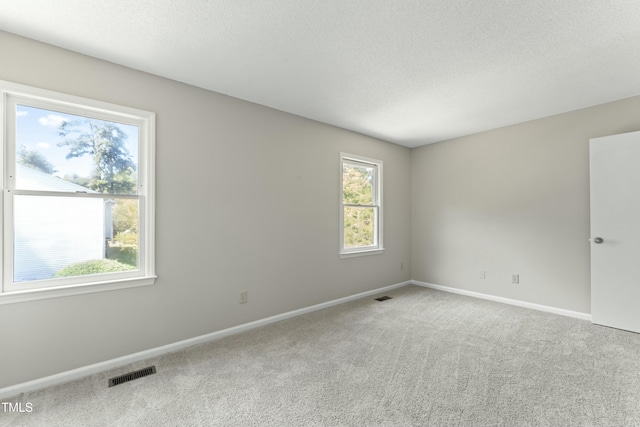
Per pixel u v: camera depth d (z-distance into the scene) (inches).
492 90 109.7
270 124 126.3
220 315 111.3
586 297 127.1
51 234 82.3
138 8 66.6
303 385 78.7
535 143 141.6
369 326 120.6
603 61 89.4
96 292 86.9
